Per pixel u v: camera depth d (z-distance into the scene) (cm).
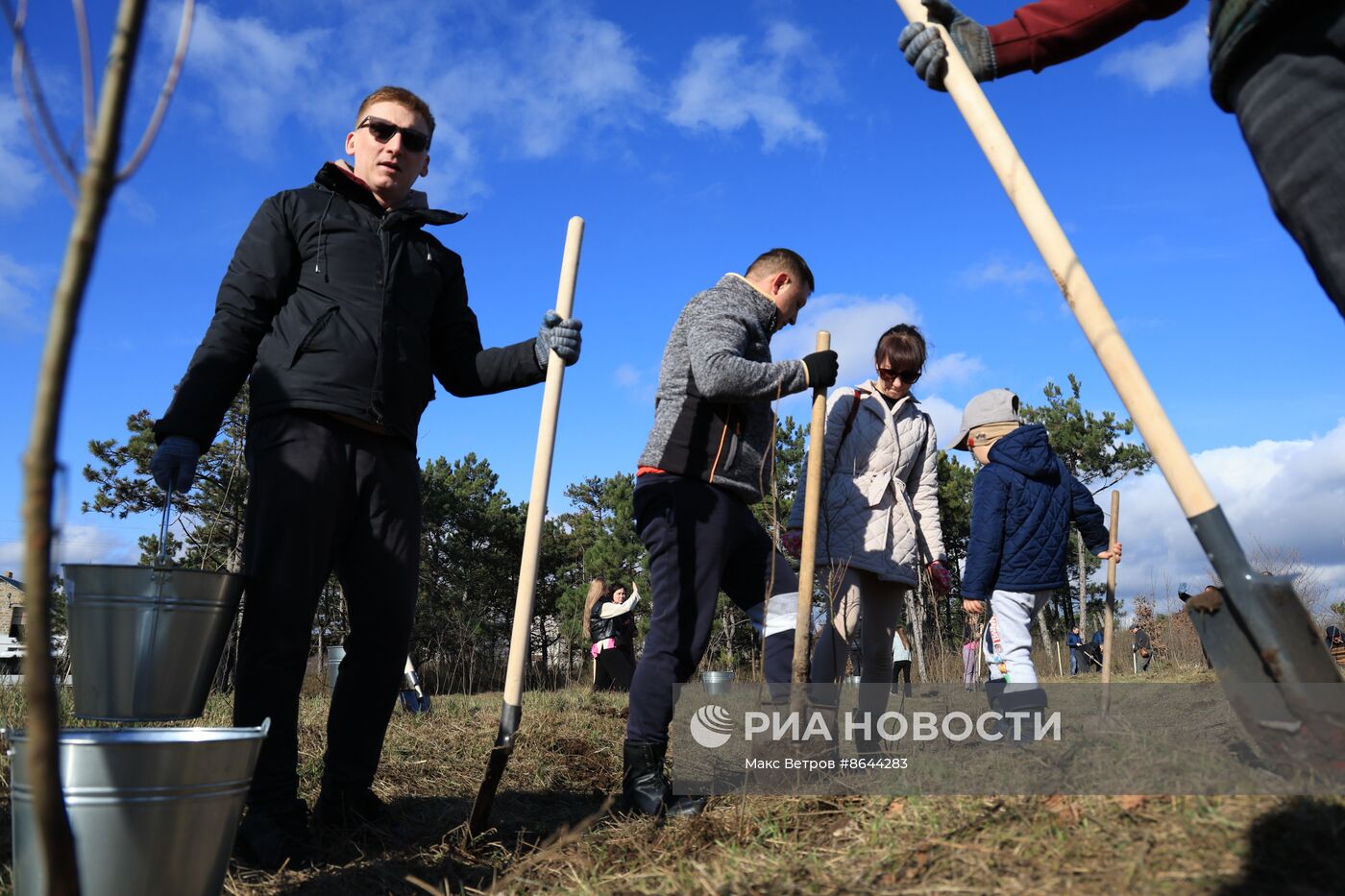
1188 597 182
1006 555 386
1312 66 144
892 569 345
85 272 90
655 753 274
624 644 1114
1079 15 204
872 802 231
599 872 218
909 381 370
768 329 314
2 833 242
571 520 4103
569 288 288
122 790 171
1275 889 140
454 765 379
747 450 293
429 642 1964
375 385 264
